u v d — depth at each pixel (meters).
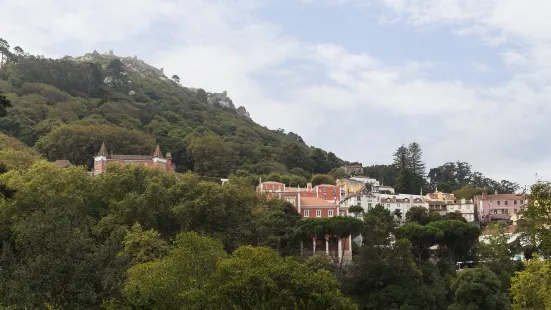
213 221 99.19
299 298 45.81
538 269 52.31
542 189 43.69
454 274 110.44
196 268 51.19
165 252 77.38
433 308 97.56
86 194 93.94
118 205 92.19
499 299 90.50
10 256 43.75
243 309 44.56
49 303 37.84
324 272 52.06
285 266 46.97
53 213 45.94
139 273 51.97
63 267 40.09
